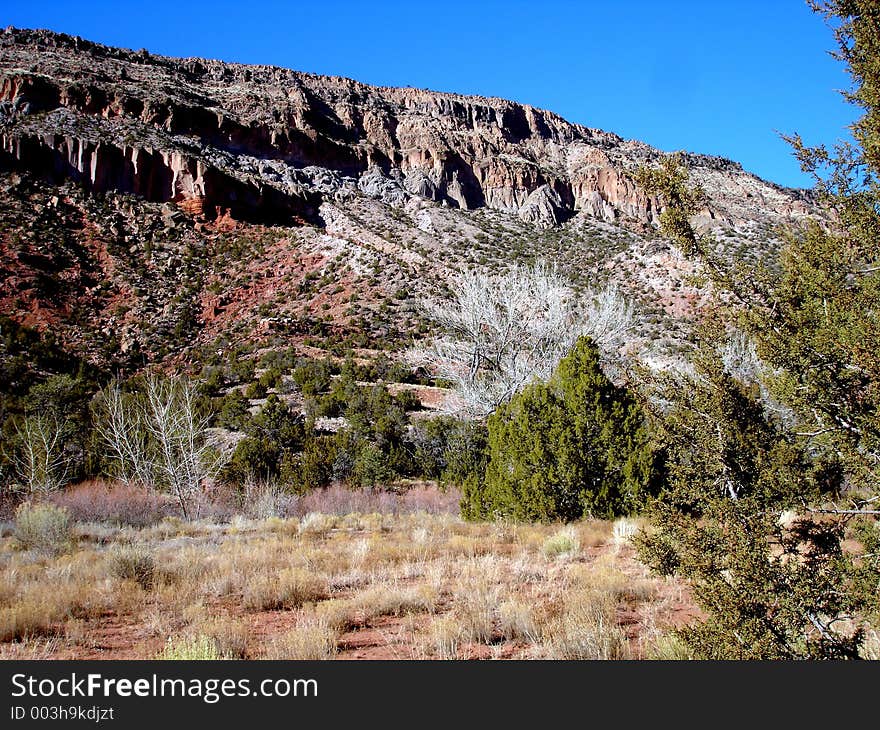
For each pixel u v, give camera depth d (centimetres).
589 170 13425
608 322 2080
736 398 425
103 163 7525
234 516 1828
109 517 1848
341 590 795
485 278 2255
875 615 349
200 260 6794
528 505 1303
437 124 15400
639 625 585
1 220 6094
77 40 12756
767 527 377
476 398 2139
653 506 436
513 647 542
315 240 7394
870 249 398
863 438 372
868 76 395
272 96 13762
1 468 2308
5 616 635
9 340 4084
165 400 2809
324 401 3416
